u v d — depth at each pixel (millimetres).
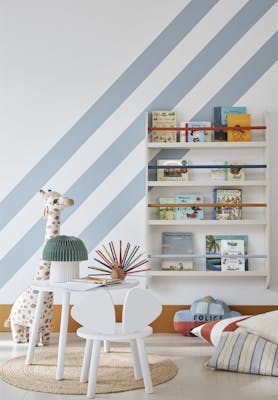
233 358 2852
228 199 3834
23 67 3967
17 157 3945
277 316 3035
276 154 3871
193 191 3904
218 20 3936
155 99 3930
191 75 3928
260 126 3834
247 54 3920
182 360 3078
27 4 3982
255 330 2992
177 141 3920
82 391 2506
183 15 3945
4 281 3924
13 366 2912
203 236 3885
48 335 3455
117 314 3863
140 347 2506
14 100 3955
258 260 3855
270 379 2697
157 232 3896
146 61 3943
